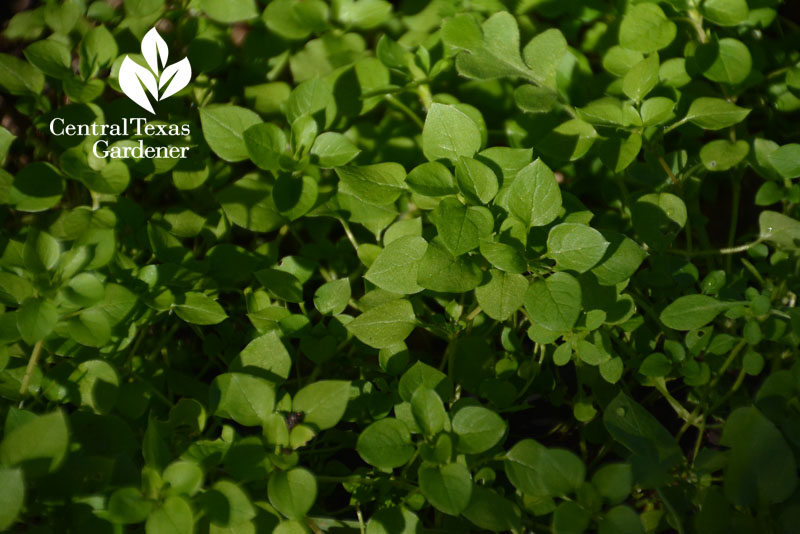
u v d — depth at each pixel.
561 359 0.56
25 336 0.53
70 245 0.58
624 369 0.58
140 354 0.59
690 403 0.58
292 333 0.56
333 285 0.56
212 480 0.54
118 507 0.51
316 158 0.57
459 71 0.59
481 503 0.52
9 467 0.50
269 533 0.53
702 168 0.59
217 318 0.56
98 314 0.54
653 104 0.57
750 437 0.52
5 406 0.55
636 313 0.58
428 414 0.52
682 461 0.55
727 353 0.57
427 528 0.55
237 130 0.57
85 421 0.54
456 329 0.56
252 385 0.53
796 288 0.57
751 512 0.52
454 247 0.54
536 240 0.55
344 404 0.53
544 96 0.59
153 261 0.59
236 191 0.58
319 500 0.56
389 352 0.56
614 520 0.51
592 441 0.57
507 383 0.56
